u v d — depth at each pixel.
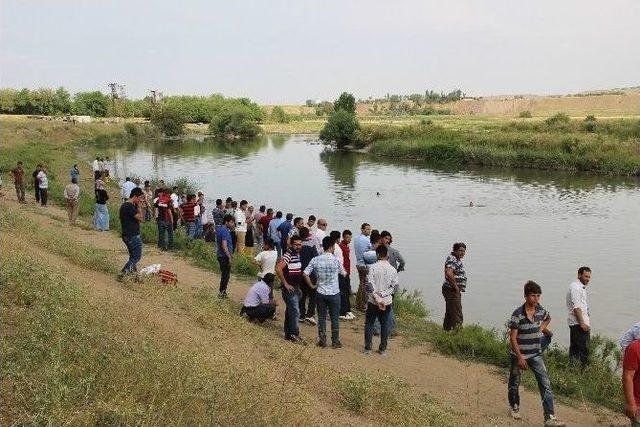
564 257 24.55
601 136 68.25
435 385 10.87
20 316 7.54
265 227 21.61
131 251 13.66
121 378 6.27
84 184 39.53
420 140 81.44
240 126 124.62
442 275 21.70
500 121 129.00
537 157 63.72
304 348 11.60
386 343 12.20
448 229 30.95
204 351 8.24
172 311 11.66
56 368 5.66
